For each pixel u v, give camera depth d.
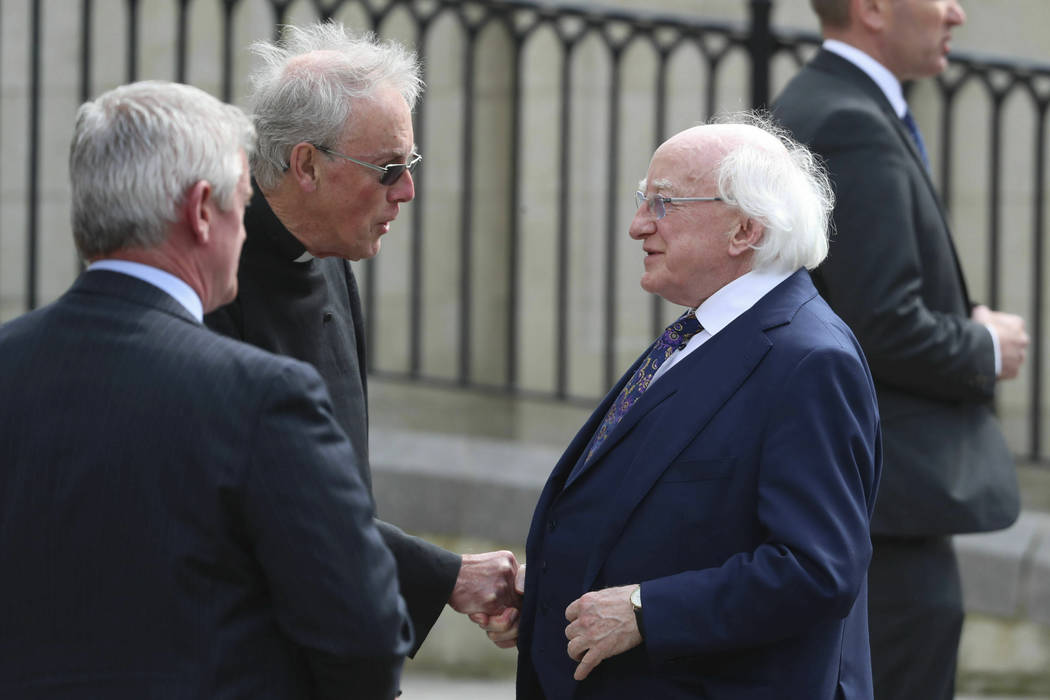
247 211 9.62
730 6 26.31
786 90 13.61
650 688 8.97
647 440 9.06
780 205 9.05
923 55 13.34
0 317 25.22
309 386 7.40
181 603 7.11
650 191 9.28
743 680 8.81
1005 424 25.58
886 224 12.53
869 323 12.44
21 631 7.23
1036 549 17.36
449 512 18.16
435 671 18.50
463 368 21.02
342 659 7.30
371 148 9.53
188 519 7.15
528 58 26.77
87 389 7.30
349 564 7.29
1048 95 20.09
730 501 8.77
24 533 7.23
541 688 9.77
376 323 26.62
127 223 7.39
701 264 9.16
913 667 12.91
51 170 25.09
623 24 20.44
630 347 26.69
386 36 25.77
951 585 13.05
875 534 12.66
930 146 26.31
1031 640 17.25
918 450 12.74
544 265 26.92
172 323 7.42
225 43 20.44
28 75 25.02
